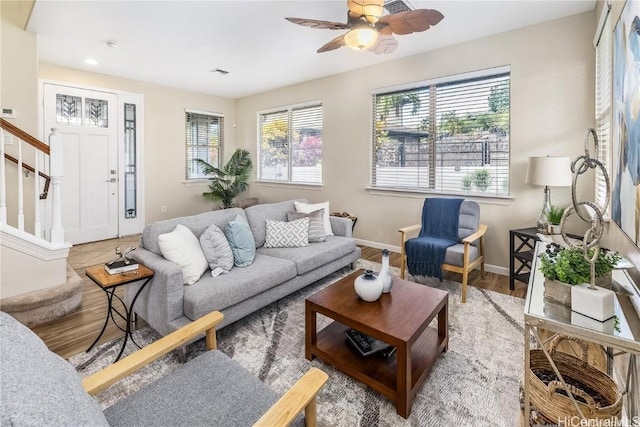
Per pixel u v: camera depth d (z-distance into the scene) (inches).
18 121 133.9
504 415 61.3
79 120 183.8
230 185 236.5
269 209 135.6
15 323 34.0
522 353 80.4
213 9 113.6
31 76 135.2
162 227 97.0
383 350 72.6
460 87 146.3
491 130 138.9
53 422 22.9
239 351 81.7
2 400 22.2
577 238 100.2
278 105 223.1
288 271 104.0
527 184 127.0
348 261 136.3
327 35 134.3
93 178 191.3
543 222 113.9
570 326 45.6
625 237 65.7
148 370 73.0
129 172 206.5
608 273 49.4
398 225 170.1
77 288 105.0
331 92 191.8
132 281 76.1
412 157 163.8
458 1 108.2
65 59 164.4
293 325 95.1
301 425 42.5
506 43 130.9
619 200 70.7
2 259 93.7
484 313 102.0
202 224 106.3
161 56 159.6
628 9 62.5
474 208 131.3
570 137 119.3
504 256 137.5
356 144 183.2
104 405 62.5
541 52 123.6
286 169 225.5
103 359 77.7
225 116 251.3
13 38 131.2
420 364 70.6
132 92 202.4
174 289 78.4
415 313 70.2
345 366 69.9
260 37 136.7
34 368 28.0
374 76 172.1
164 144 219.9
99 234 195.5
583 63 115.4
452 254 115.6
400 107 166.4
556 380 60.7
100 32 132.3
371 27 85.2
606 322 45.4
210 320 55.1
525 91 127.8
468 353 80.5
